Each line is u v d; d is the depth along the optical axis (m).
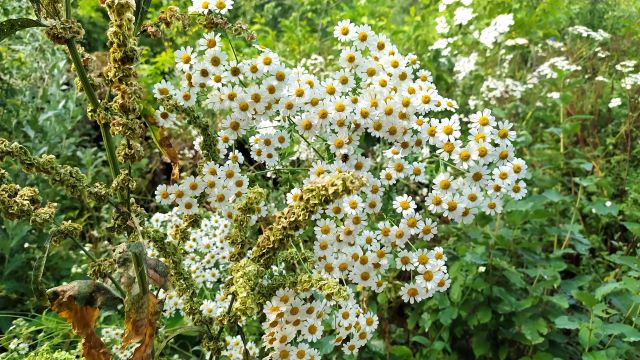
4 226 2.83
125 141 1.27
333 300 1.53
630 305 2.60
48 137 3.53
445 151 1.79
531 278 2.83
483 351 2.56
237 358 2.08
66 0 1.19
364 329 1.71
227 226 2.44
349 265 1.72
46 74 3.76
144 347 1.31
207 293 2.41
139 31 1.34
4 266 2.83
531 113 3.73
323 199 1.30
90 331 1.31
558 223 3.20
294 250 1.63
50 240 1.25
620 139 3.90
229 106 1.68
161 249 1.42
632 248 3.12
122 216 1.32
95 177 3.70
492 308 2.57
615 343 2.49
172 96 1.62
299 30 5.04
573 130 3.08
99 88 1.26
